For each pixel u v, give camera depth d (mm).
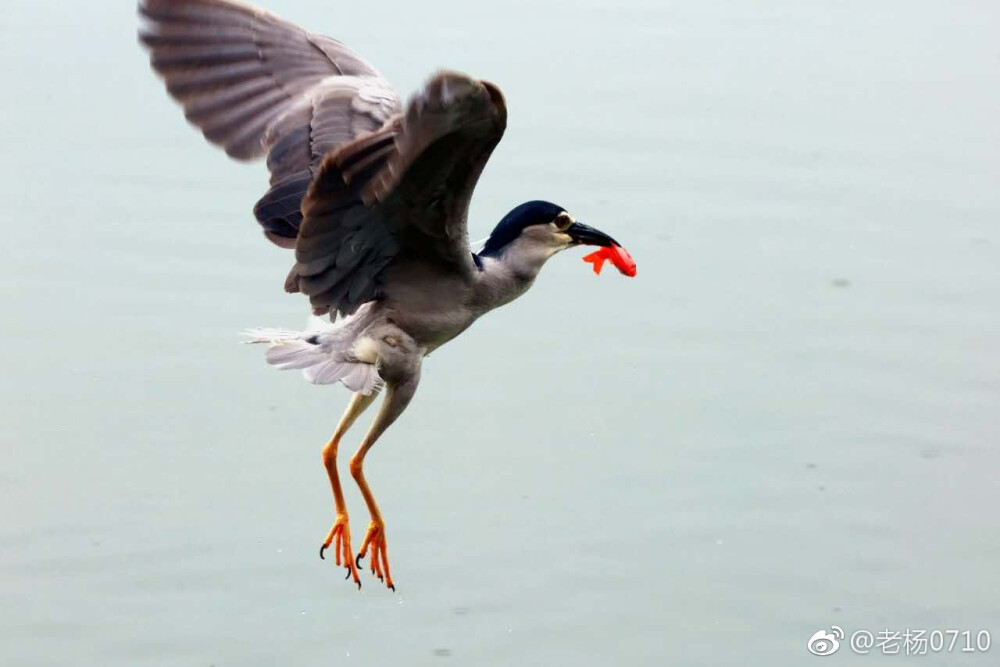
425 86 8961
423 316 11312
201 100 11570
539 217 11906
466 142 9773
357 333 11227
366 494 11664
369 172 9836
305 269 10766
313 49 11953
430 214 10609
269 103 11719
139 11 11367
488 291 11586
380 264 11086
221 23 11672
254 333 11383
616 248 12047
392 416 11531
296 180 11453
